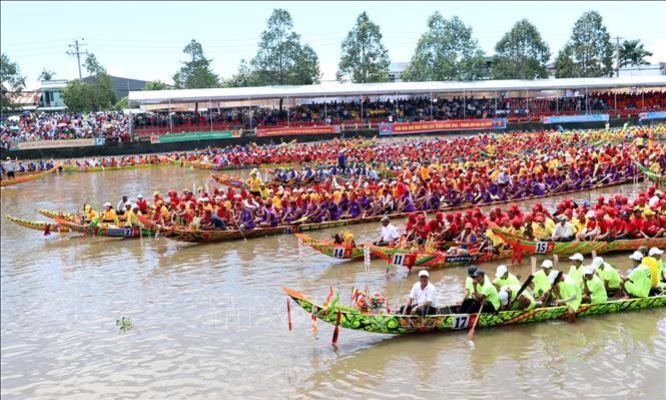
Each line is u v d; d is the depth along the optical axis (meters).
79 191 50.97
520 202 36.47
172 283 23.28
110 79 116.69
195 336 17.98
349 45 95.69
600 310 17.44
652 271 18.09
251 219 29.86
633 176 41.97
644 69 97.19
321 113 82.19
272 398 14.07
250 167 60.53
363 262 24.50
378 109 83.31
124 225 31.25
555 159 44.38
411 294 16.56
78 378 16.03
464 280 21.23
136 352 17.25
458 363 15.02
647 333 16.23
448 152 54.03
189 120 77.81
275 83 97.50
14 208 44.34
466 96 88.88
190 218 29.53
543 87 80.62
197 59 106.50
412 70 102.94
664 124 79.19
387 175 46.56
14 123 83.56
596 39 99.06
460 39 97.44
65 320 20.31
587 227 23.31
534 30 97.62
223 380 15.13
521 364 14.83
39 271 26.50
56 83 128.62
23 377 16.34
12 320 20.66
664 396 13.18
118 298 22.06
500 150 55.56
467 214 23.72
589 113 81.62
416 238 23.31
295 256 26.09
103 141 69.31
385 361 15.38
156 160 65.38
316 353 16.19
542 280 17.39
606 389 13.58
